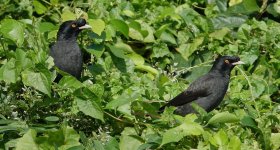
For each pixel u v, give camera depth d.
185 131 11.56
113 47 14.89
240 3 16.91
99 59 14.63
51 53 13.94
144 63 15.55
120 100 12.32
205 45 16.02
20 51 12.02
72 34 14.02
